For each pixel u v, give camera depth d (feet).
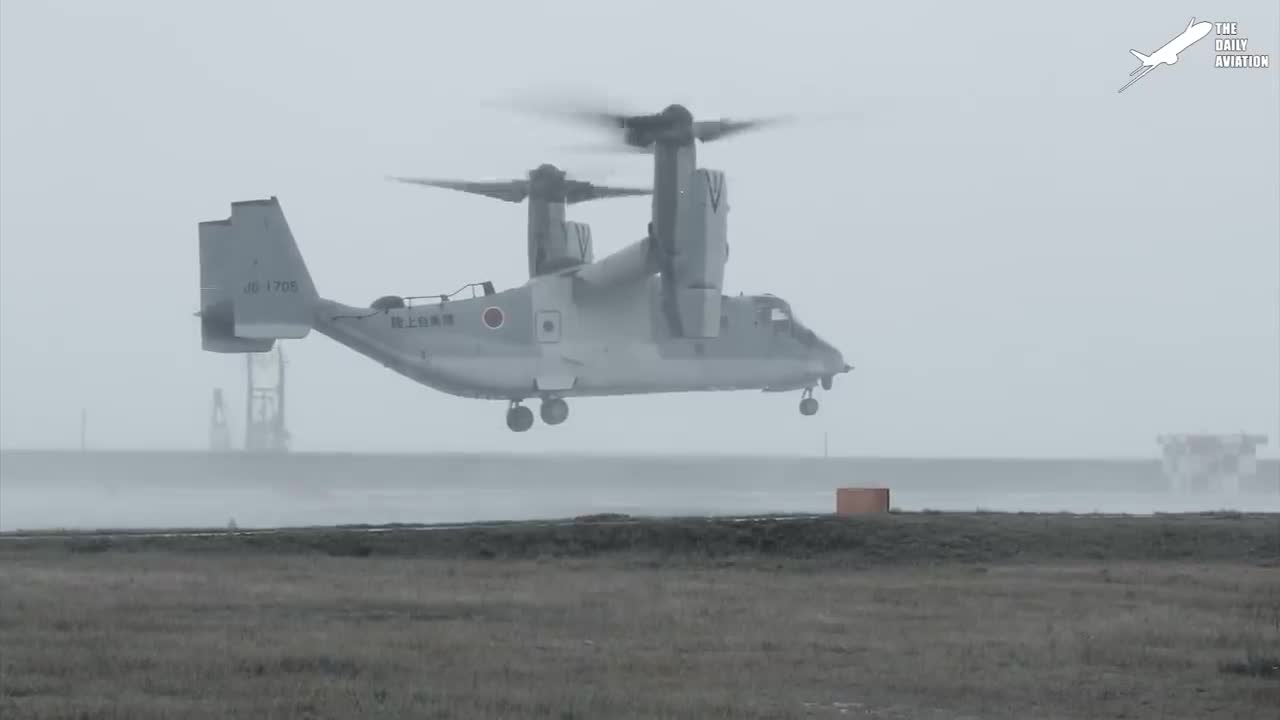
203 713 250.37
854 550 560.61
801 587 458.09
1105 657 320.50
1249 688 288.92
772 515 633.20
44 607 375.66
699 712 257.34
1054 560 553.23
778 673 299.99
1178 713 269.23
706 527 571.28
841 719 257.55
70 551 533.96
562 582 463.42
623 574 496.64
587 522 604.08
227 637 331.98
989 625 372.38
